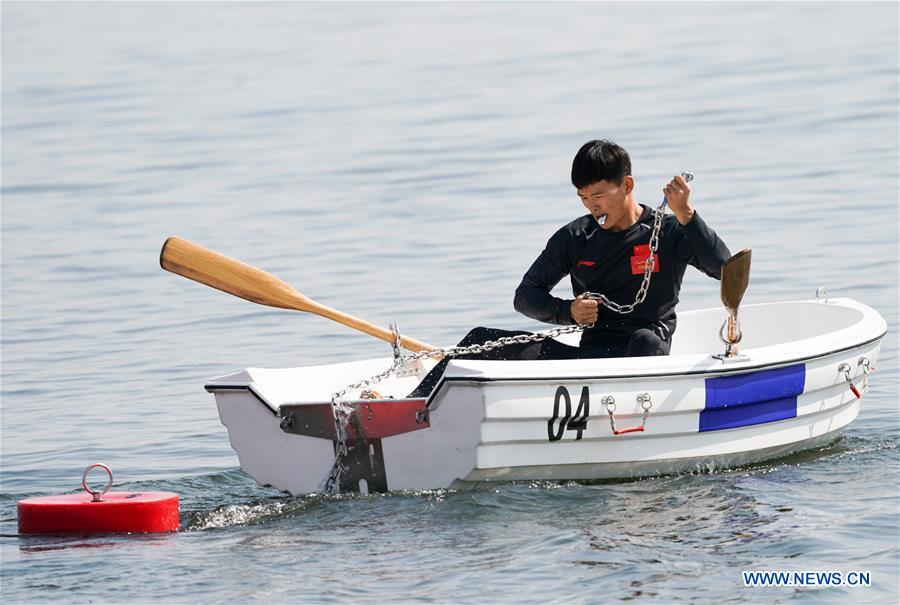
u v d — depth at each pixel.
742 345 26.12
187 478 22.48
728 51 74.00
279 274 38.59
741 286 20.02
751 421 21.02
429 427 19.48
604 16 89.88
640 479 20.55
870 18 81.25
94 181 54.34
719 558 16.97
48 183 54.44
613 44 79.38
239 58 85.00
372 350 31.00
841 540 17.48
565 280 36.03
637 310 21.55
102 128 66.12
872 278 34.62
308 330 33.19
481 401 18.84
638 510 18.94
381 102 67.75
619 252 21.45
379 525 18.61
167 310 36.06
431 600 15.83
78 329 34.53
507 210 45.00
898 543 17.31
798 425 21.84
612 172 21.06
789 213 41.94
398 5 102.69
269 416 20.70
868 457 21.83
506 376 18.81
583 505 19.20
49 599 16.31
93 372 30.50
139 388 29.03
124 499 19.16
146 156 58.94
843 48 72.06
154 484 22.20
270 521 19.27
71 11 111.19
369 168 53.31
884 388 26.36
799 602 15.59
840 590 15.88
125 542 18.50
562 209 44.53
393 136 59.12
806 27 79.75
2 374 30.67
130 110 70.50
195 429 25.84
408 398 19.59
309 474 20.56
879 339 23.09
